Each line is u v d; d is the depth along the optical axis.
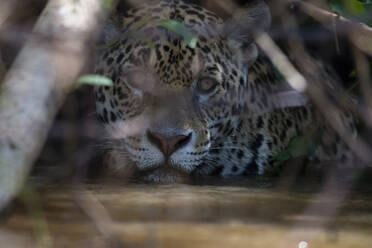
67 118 9.54
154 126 7.34
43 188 6.38
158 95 7.63
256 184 7.48
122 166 8.08
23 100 4.05
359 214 5.21
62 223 4.48
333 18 7.35
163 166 7.41
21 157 3.92
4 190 3.79
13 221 4.43
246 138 8.75
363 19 7.79
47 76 4.22
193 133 7.43
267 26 8.77
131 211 5.12
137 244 3.91
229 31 8.61
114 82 8.09
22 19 8.88
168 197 6.04
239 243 3.99
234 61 8.53
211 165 8.47
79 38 4.56
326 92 9.62
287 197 6.26
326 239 4.17
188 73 7.82
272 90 9.32
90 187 6.81
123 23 8.32
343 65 11.50
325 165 9.43
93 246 3.81
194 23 8.34
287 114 9.29
